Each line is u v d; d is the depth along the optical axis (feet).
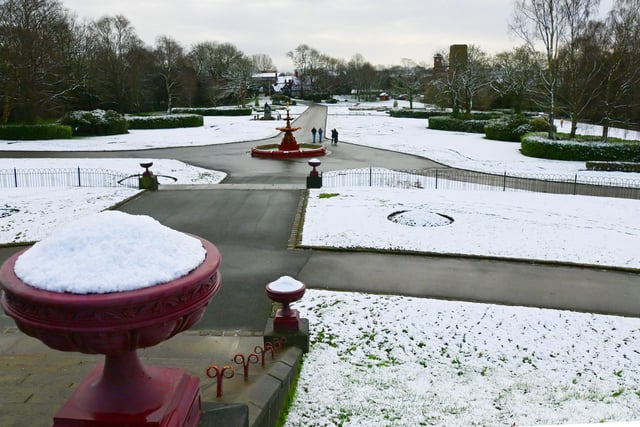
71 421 11.24
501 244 47.29
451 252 44.91
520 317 31.14
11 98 148.05
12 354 24.07
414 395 22.99
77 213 54.65
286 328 26.37
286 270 40.14
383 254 44.45
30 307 9.57
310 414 21.22
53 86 167.94
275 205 60.95
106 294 9.46
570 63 125.59
